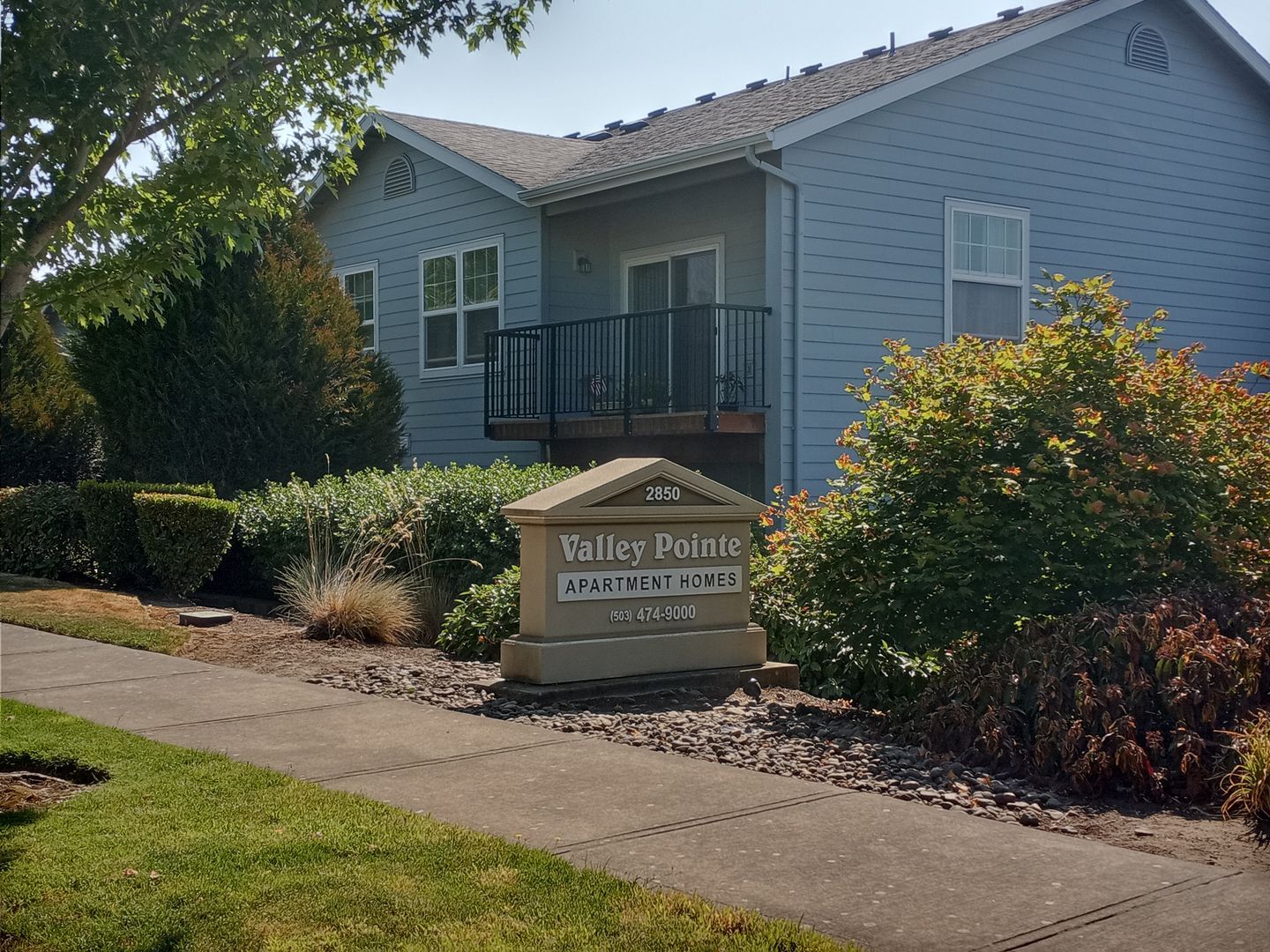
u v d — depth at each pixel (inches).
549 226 680.4
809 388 565.0
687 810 216.5
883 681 336.8
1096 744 239.0
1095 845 202.1
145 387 573.6
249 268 592.4
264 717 292.2
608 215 697.6
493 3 281.0
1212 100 698.2
